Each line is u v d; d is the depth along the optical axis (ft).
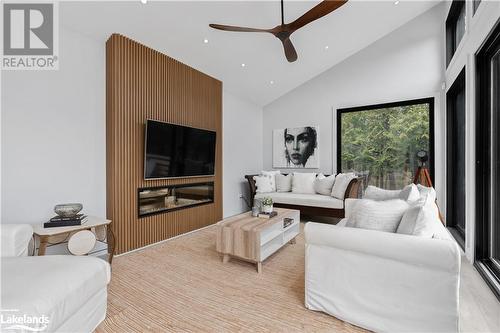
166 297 6.47
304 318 5.55
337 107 16.34
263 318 5.57
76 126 8.94
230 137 16.26
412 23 14.01
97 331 5.15
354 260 5.23
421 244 4.55
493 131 7.70
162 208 11.44
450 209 12.44
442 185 13.12
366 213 5.57
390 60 14.66
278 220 9.16
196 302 6.23
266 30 8.29
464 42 8.98
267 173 16.84
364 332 5.08
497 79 7.59
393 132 14.76
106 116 9.78
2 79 7.36
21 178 7.67
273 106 18.90
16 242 5.64
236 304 6.14
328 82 16.66
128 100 9.87
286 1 9.86
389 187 14.87
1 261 4.99
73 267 4.79
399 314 4.79
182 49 11.36
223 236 8.50
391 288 4.87
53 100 8.36
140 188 10.31
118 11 8.57
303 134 17.58
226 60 13.03
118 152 9.52
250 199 17.07
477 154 7.97
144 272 7.96
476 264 7.75
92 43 9.39
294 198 14.38
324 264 5.59
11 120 7.48
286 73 15.88
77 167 8.96
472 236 8.12
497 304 5.91
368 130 15.55
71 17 8.35
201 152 13.14
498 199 7.61
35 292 3.89
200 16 9.66
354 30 13.48
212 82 14.33
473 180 8.06
